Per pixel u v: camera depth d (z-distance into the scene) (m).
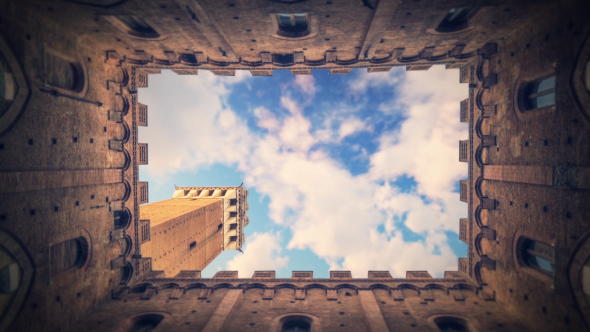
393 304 18.39
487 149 20.00
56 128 15.05
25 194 13.20
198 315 17.41
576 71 12.77
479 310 17.92
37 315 13.84
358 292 19.27
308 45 18.95
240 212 48.47
